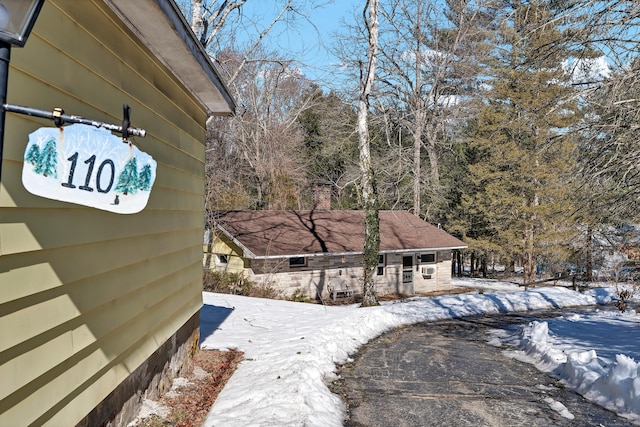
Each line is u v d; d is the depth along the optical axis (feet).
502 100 81.61
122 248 13.79
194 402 19.54
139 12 13.33
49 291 9.89
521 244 89.20
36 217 9.41
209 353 27.12
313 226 74.18
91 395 12.00
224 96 23.03
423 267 82.28
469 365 30.04
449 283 86.99
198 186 24.04
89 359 11.77
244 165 101.30
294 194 103.04
